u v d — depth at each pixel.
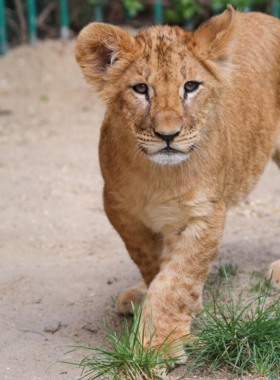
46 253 12.70
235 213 14.41
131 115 8.77
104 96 9.09
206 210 9.06
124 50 8.91
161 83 8.62
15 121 20.53
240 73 10.34
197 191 9.00
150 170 8.98
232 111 9.95
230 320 9.20
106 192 9.55
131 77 8.74
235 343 8.73
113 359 8.50
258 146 10.60
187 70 8.70
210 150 9.04
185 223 9.13
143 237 9.70
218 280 10.90
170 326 8.84
